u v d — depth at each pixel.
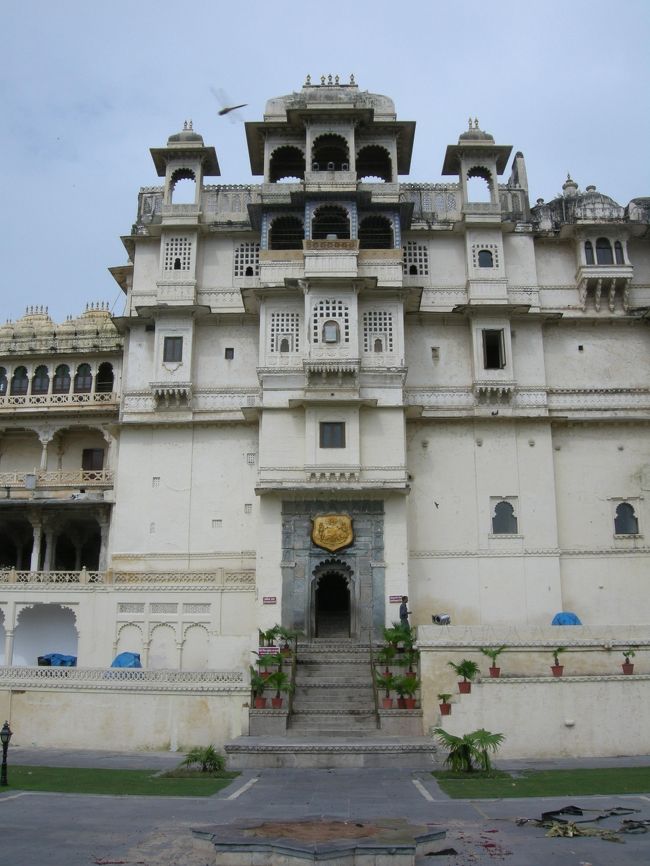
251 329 39.53
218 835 11.12
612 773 19.05
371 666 28.16
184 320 38.91
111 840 11.99
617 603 36.59
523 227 40.94
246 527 37.19
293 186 39.81
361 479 34.97
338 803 15.30
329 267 36.69
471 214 39.91
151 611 34.56
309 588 34.22
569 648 24.73
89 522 40.41
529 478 37.41
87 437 42.75
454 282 39.88
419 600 35.94
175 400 38.34
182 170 41.22
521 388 38.50
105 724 24.33
